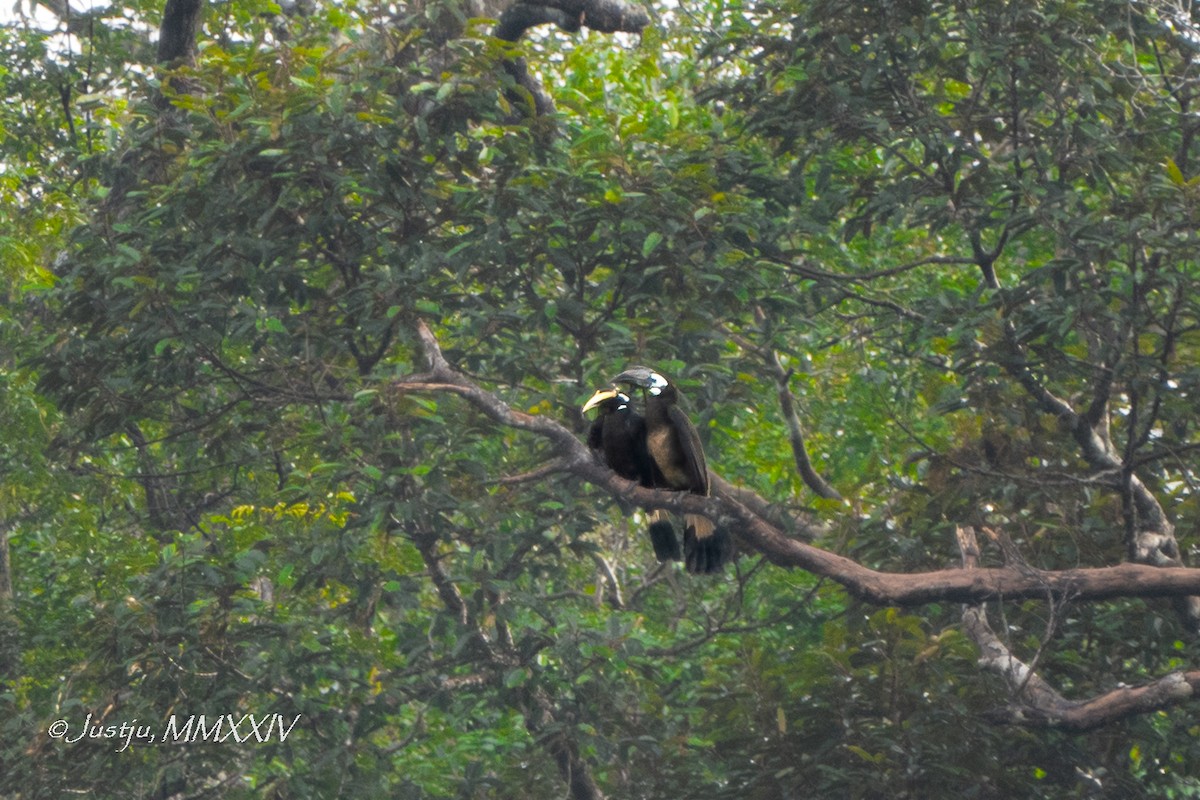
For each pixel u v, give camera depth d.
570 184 13.95
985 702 13.51
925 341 16.16
